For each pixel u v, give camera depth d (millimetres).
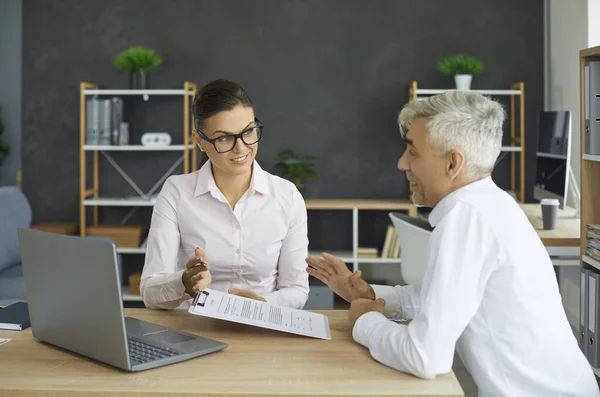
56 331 1766
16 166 7379
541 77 5402
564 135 4230
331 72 5449
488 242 1618
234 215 2355
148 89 5340
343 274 2066
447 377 1577
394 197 5488
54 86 5520
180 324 2006
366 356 1723
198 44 5453
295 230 2438
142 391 1487
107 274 1559
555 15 5199
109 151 5523
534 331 1642
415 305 2068
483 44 5398
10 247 4211
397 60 5426
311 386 1515
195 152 5332
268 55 5453
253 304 1992
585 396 1704
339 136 5480
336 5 5422
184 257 2430
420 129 1698
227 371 1611
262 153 5504
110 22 5465
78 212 5598
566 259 3896
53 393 1496
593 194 3158
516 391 1675
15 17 7297
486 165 1687
